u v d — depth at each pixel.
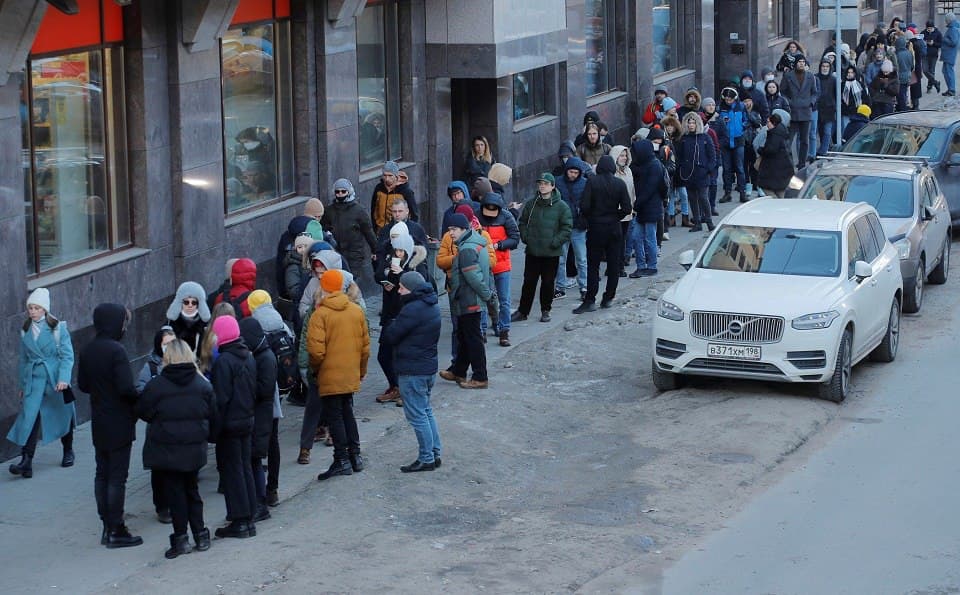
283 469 12.17
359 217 16.17
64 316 13.08
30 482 11.75
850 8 25.31
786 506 11.05
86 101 13.74
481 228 15.80
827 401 13.94
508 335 16.47
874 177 19.09
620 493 11.43
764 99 26.81
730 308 13.87
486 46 20.03
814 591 9.29
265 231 16.53
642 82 27.33
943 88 41.72
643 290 19.17
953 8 52.53
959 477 11.65
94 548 10.28
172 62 14.58
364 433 13.09
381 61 19.48
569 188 18.09
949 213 20.61
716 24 34.12
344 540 10.38
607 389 14.80
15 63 11.99
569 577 9.59
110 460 10.20
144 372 10.95
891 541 10.20
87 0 13.54
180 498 10.00
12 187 12.18
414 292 11.79
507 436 13.13
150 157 14.38
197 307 11.44
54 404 11.84
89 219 13.86
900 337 16.91
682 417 13.49
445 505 11.33
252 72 16.64
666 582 9.49
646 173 19.62
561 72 23.69
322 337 11.55
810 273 14.52
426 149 20.39
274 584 9.43
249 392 10.34
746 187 26.61
